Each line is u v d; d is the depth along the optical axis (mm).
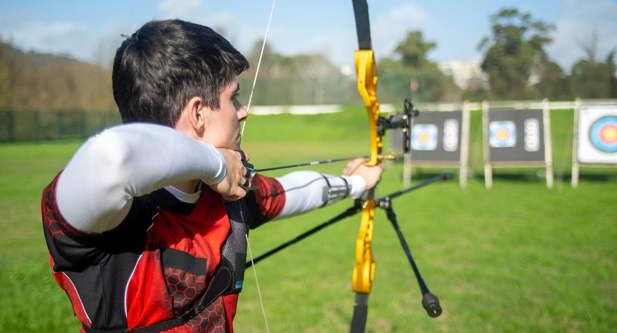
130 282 819
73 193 662
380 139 1681
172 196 867
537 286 3836
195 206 901
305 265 4418
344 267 4359
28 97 30266
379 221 6289
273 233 5688
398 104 25047
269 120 27406
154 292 833
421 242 5199
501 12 27234
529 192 8727
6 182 10125
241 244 972
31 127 26438
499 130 9969
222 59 917
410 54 32188
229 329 940
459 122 10227
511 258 4578
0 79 29078
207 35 927
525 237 5367
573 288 3771
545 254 4684
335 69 35438
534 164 9672
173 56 876
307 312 3354
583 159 9695
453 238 5363
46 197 760
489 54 27750
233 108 946
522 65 27000
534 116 9914
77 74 31359
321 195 1331
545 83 25797
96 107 31391
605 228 5750
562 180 10422
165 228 857
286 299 3600
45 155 17297
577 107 9836
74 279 817
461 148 10070
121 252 809
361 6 1555
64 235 747
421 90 28078
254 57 18875
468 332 3074
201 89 893
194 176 757
